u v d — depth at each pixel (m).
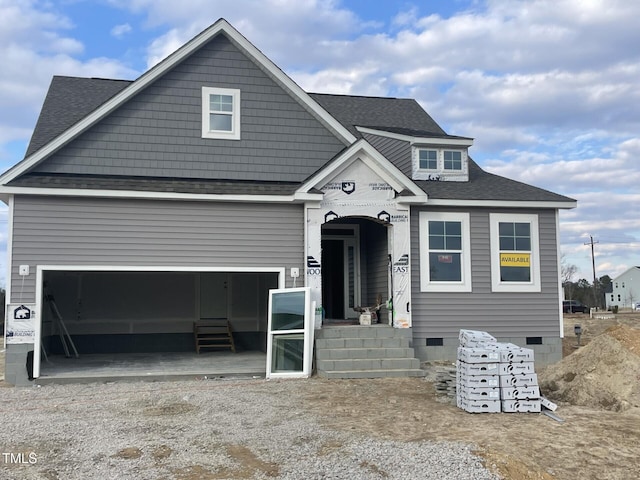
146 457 7.17
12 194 12.48
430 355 14.49
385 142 18.06
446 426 8.55
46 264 12.61
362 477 6.51
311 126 15.12
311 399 10.40
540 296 15.20
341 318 17.00
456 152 16.78
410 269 14.45
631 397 9.53
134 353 17.16
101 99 17.06
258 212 13.86
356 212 14.12
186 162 14.33
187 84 14.52
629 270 97.19
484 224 15.10
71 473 6.66
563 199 15.27
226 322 18.11
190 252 13.41
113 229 13.02
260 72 14.95
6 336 12.24
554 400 10.25
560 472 6.76
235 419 8.93
